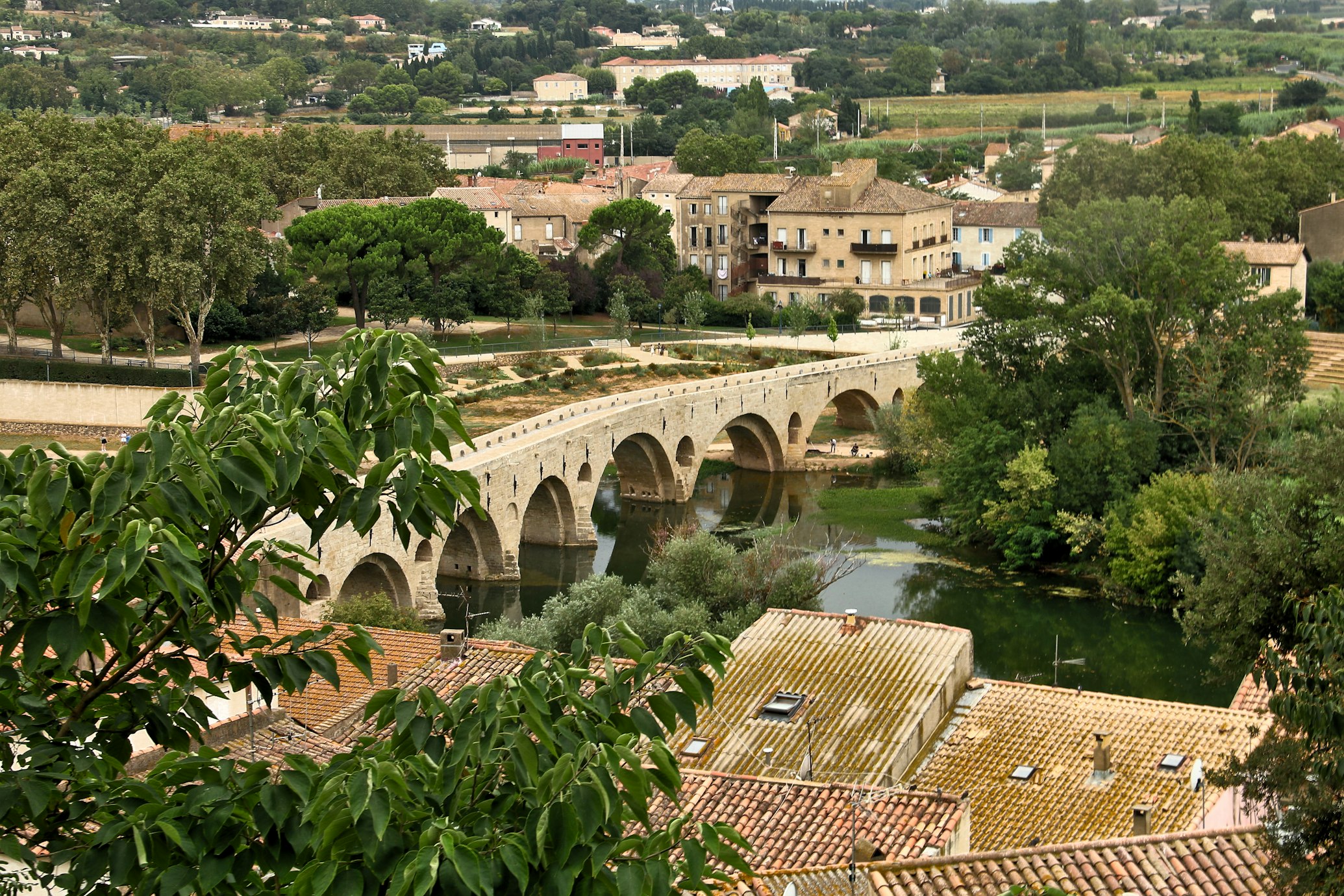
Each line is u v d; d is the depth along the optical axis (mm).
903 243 189625
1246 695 54500
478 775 17281
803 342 165375
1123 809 45469
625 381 144875
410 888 15523
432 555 94875
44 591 17000
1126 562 100188
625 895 15844
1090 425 109438
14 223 122000
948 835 36906
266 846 16922
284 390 18141
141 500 16859
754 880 31984
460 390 137000
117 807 17344
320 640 19266
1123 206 116812
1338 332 160250
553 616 79562
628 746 16844
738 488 137000
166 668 18109
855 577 107250
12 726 17781
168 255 122688
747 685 53031
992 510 110188
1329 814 28750
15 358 122938
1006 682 55000
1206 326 112750
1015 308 120812
